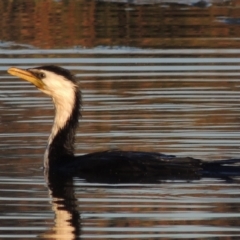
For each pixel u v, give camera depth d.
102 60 21.23
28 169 14.52
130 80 19.56
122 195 13.21
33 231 11.88
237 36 23.52
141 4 27.39
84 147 15.59
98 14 26.00
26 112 17.56
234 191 13.26
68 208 12.63
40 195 13.29
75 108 15.14
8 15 25.95
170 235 11.62
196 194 13.16
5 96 18.58
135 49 22.28
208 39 23.20
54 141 14.91
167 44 22.77
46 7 26.75
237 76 19.80
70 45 22.84
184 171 14.09
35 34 24.02
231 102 18.03
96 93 18.67
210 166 14.16
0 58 21.53
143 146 15.52
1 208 12.67
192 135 16.05
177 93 18.67
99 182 13.90
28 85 19.44
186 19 25.42
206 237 11.53
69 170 14.45
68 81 15.16
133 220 12.14
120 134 16.19
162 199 12.97
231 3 27.56
